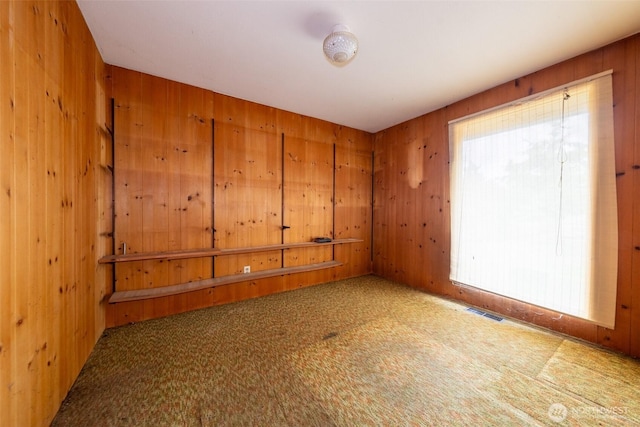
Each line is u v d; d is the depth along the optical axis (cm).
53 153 133
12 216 101
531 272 245
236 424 131
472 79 262
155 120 258
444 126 333
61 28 143
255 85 278
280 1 163
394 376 172
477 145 290
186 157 275
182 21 182
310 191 376
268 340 217
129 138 245
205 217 287
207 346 206
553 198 231
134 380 164
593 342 214
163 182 262
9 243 99
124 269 244
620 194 199
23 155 108
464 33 192
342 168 411
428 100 314
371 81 269
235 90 290
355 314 273
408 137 386
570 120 221
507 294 263
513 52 216
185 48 213
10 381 98
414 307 293
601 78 206
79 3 164
